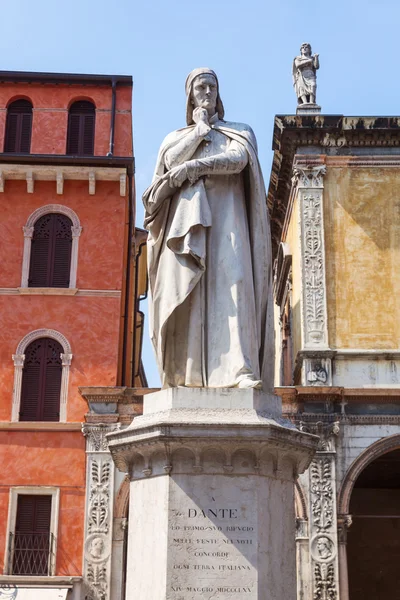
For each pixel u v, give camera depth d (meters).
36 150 29.50
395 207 26.08
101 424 24.69
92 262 27.88
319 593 22.59
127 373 30.02
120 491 24.22
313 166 26.38
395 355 24.53
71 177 28.52
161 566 6.08
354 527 29.94
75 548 24.56
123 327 28.17
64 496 25.05
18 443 25.61
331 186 26.30
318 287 25.30
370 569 29.52
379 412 23.95
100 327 27.20
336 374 24.53
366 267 25.53
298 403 24.02
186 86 7.76
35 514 25.06
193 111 7.66
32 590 23.53
